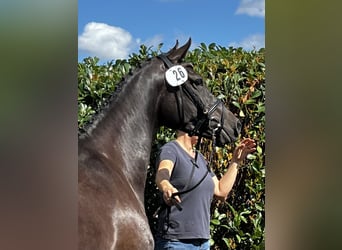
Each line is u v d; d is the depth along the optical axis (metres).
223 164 4.29
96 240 2.22
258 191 4.28
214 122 3.05
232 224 4.26
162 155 3.20
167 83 2.95
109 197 2.46
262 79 4.32
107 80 4.25
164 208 3.24
